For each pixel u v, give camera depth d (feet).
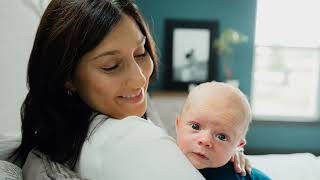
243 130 3.00
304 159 7.84
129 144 2.55
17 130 4.00
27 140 3.42
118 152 2.55
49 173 2.77
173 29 11.50
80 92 3.07
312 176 6.98
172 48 11.54
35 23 4.87
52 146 3.09
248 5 11.59
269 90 12.50
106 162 2.57
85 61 2.89
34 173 2.92
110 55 2.86
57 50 2.86
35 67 3.06
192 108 3.03
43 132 3.08
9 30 4.54
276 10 11.73
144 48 3.33
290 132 11.97
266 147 12.07
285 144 12.05
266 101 12.44
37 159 3.10
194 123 2.97
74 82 3.04
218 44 11.34
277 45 12.03
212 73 11.62
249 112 3.05
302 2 11.64
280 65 12.25
